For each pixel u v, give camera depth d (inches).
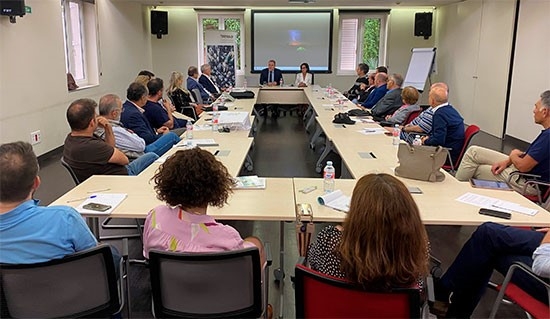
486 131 337.1
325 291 60.9
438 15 440.5
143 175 119.8
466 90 375.9
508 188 110.7
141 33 414.3
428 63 415.5
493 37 324.5
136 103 178.2
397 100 243.3
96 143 123.0
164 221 68.6
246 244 73.2
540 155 129.9
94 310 71.2
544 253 70.9
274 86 386.9
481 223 90.4
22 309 67.4
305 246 92.6
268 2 399.2
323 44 443.8
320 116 223.1
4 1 194.2
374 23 446.3
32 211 66.2
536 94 268.2
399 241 56.0
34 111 227.0
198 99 296.2
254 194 104.0
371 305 59.6
